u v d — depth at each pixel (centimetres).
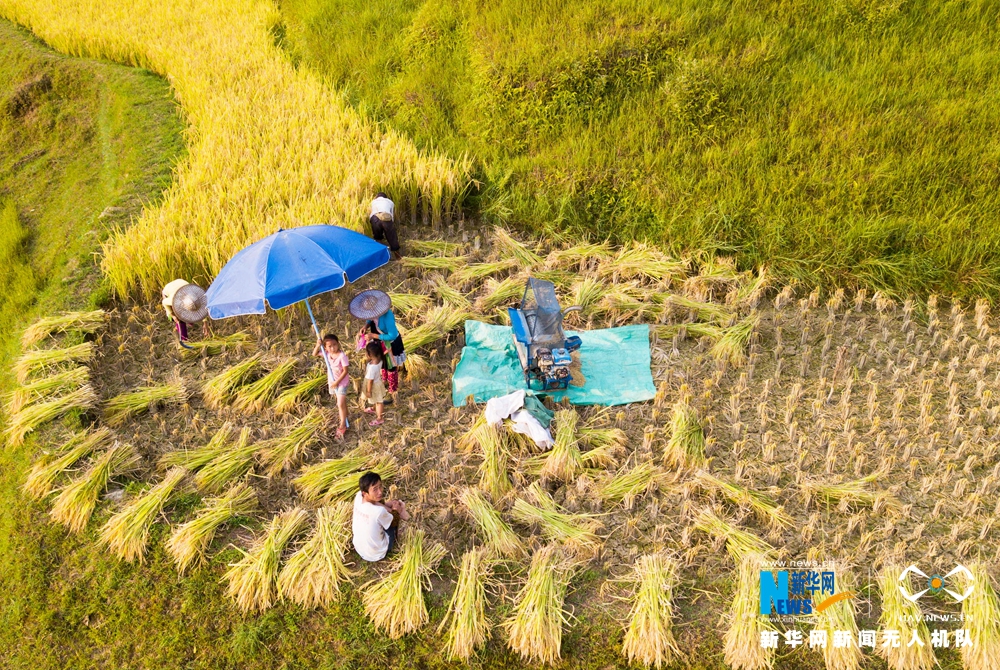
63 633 740
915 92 1345
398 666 692
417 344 1024
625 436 891
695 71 1405
